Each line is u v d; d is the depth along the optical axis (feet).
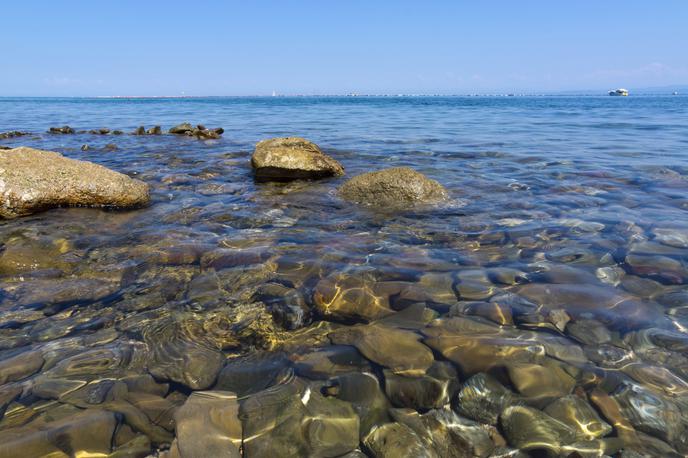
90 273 13.43
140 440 6.97
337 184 27.66
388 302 11.59
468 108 164.04
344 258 14.65
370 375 8.69
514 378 8.50
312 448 6.99
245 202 23.04
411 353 9.34
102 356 9.31
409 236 17.10
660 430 7.27
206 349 9.64
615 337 9.80
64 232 17.25
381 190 22.95
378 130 66.03
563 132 59.36
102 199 20.90
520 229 17.66
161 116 114.52
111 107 187.62
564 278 12.81
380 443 7.13
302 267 13.88
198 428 7.25
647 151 38.73
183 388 8.32
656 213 19.48
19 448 6.66
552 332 10.02
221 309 11.34
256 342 9.91
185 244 15.97
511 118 95.86
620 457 6.81
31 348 9.57
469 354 9.25
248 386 8.40
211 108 176.86
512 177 28.37
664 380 8.40
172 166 33.58
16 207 19.11
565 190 24.50
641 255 14.42
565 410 7.73
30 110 149.28
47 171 20.51
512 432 7.33
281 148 29.50
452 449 7.05
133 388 8.28
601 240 16.08
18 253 14.70
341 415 7.68
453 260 14.44
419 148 43.45
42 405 7.74
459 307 11.24
